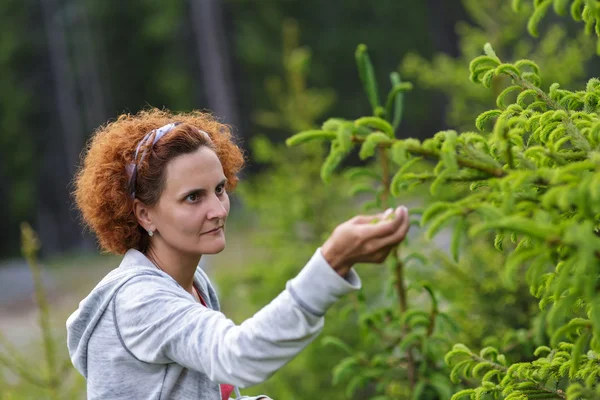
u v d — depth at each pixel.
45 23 29.12
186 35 28.58
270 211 6.62
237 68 28.30
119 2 28.92
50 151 29.03
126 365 1.95
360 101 29.88
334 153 1.55
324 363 6.02
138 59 29.41
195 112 2.50
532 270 1.41
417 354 3.80
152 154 2.03
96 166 2.13
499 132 1.52
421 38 29.98
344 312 3.96
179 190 2.01
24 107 28.36
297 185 6.56
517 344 3.60
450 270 4.32
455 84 5.68
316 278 1.62
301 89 7.17
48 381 4.48
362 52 3.47
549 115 1.76
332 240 1.62
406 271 4.54
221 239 2.05
